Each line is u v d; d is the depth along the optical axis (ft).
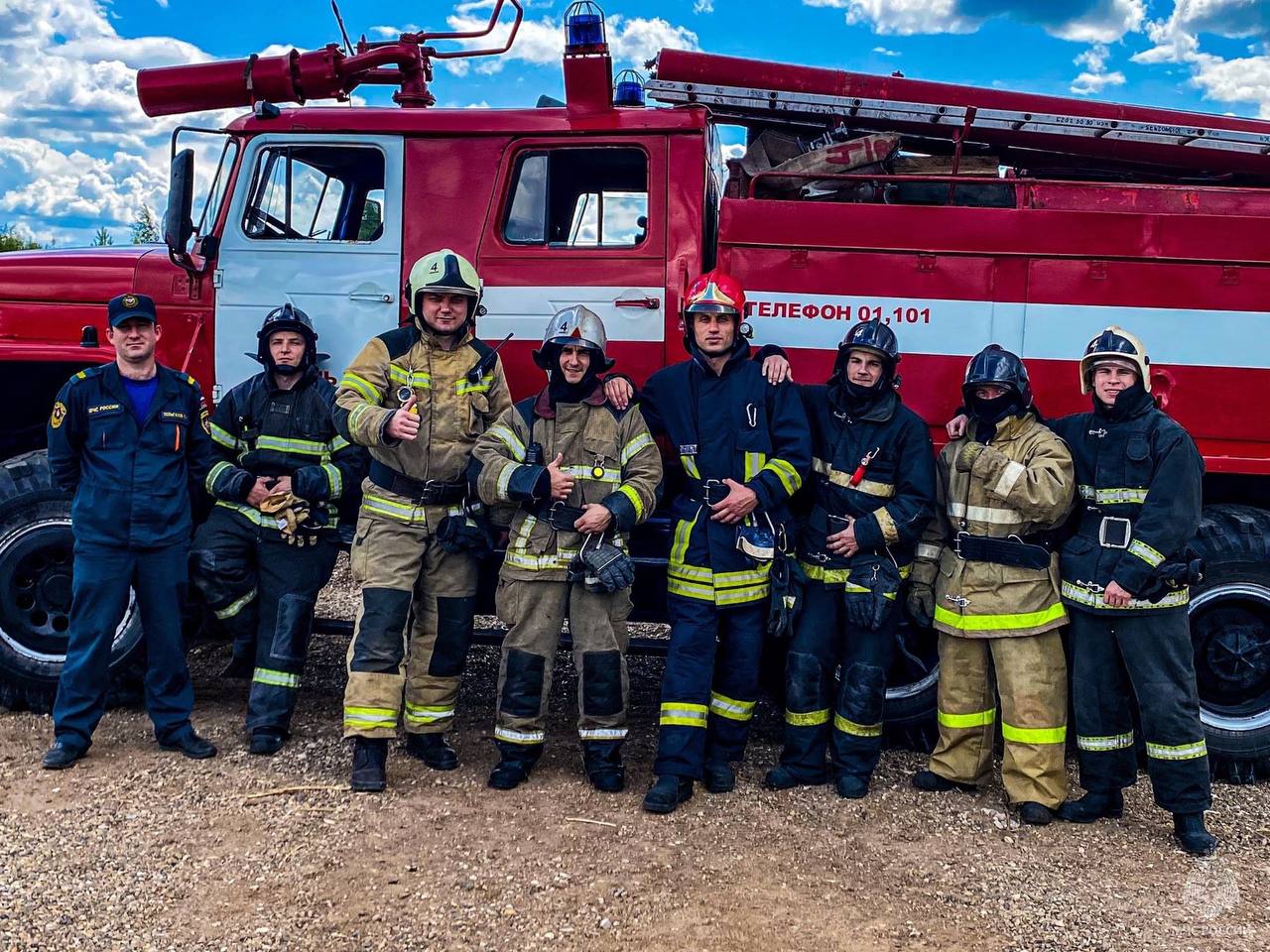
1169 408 14.08
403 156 15.02
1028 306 14.08
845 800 13.03
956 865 11.31
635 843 11.48
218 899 9.91
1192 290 13.97
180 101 15.78
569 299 14.76
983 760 13.29
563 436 12.70
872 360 12.65
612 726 12.92
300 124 15.06
